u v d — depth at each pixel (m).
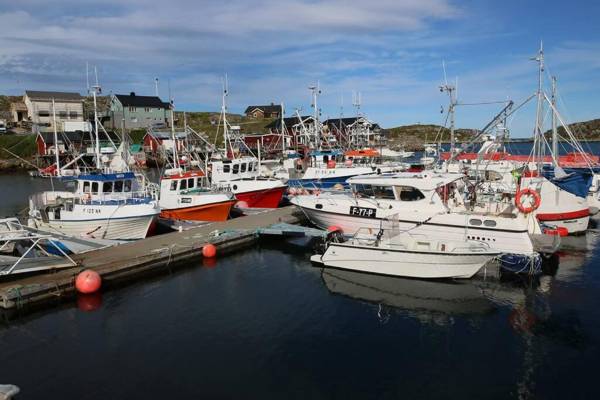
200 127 89.25
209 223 23.81
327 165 33.97
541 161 22.48
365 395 9.53
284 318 13.27
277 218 24.64
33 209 21.78
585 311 13.50
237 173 31.08
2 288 13.82
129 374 10.32
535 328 12.48
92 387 9.85
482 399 9.38
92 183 21.53
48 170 25.06
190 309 13.94
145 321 13.11
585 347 11.39
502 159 33.16
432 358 10.98
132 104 81.25
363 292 15.27
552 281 15.97
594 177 26.09
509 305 14.08
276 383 9.95
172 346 11.61
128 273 16.55
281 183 29.03
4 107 98.25
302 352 11.29
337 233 20.31
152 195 22.72
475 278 16.33
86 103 82.12
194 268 17.92
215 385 9.87
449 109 24.75
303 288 15.68
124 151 25.62
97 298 14.80
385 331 12.44
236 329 12.55
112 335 12.25
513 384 9.87
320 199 21.03
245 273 17.28
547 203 21.44
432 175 19.52
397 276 16.56
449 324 12.84
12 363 10.88
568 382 9.90
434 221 17.73
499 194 20.95
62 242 17.33
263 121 93.62
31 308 13.95
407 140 114.75
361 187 19.64
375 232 19.25
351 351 11.34
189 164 30.56
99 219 20.25
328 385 9.87
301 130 62.75
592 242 20.53
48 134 66.81
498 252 15.37
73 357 11.12
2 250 16.52
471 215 17.22
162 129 76.75
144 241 19.75
